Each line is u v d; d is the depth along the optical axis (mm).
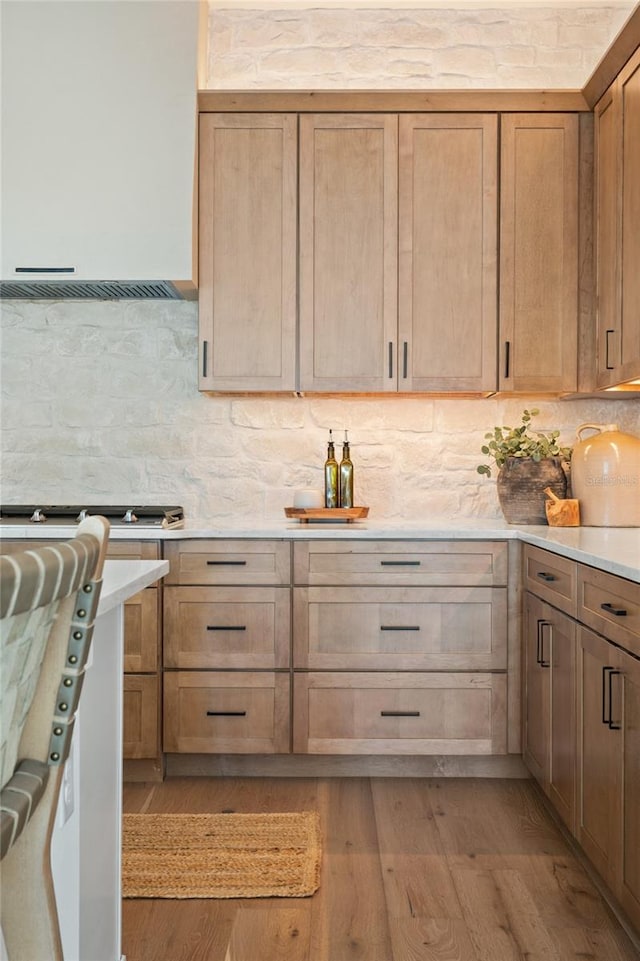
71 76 3070
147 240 3082
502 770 2980
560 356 3184
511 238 3178
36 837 873
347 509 3305
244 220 3195
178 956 1804
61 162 3082
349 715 2936
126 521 3023
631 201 2684
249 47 3543
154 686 2908
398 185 3189
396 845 2373
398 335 3188
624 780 1813
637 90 2613
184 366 3535
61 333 3535
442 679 2932
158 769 2934
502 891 2098
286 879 2143
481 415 3533
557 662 2436
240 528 2984
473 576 2939
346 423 3543
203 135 3186
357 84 3541
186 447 3541
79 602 875
